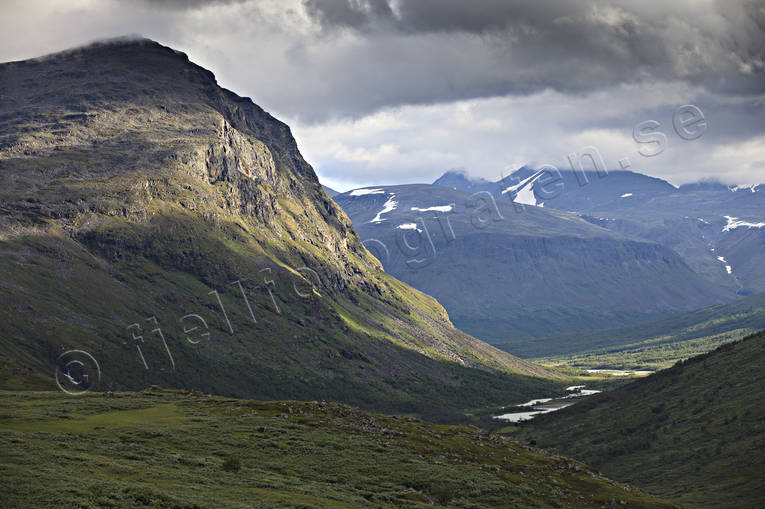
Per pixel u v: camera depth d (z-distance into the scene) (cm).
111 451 9625
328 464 10806
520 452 14225
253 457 10650
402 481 10488
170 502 7338
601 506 11319
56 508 6612
